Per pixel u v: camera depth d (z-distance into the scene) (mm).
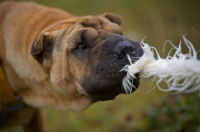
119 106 7152
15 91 5191
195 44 7434
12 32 5086
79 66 4137
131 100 7180
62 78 4352
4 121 5379
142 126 6059
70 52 4227
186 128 5480
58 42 4398
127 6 10391
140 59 3410
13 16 5266
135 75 3701
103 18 4477
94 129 6762
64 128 6844
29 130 6043
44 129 6133
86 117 7047
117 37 3855
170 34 8203
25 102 5230
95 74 3887
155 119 5949
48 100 4949
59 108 4891
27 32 4957
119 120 6645
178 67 2893
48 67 4516
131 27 9258
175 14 9367
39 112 5949
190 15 9172
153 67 3260
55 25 4676
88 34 4094
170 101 5988
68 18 4793
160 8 9898
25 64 4875
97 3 10625
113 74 3721
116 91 3955
